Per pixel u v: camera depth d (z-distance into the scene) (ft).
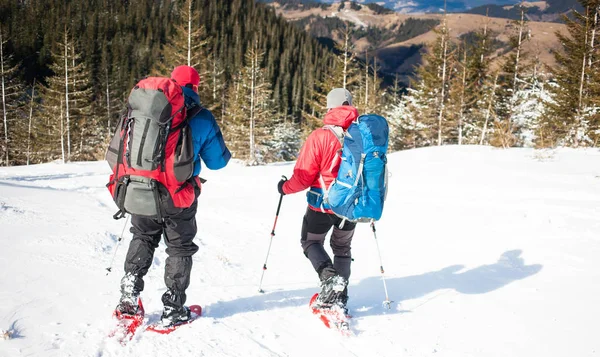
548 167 39.24
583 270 13.51
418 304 11.23
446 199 26.91
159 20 408.67
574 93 76.74
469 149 55.47
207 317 9.59
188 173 8.26
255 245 17.24
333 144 9.38
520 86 101.55
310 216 10.11
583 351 8.68
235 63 355.15
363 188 9.16
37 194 25.86
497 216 21.50
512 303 11.18
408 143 124.67
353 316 10.46
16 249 13.24
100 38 339.98
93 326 8.63
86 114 138.51
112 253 14.29
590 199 25.79
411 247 16.87
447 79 110.52
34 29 319.06
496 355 8.57
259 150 100.99
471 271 13.91
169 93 8.07
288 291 11.94
